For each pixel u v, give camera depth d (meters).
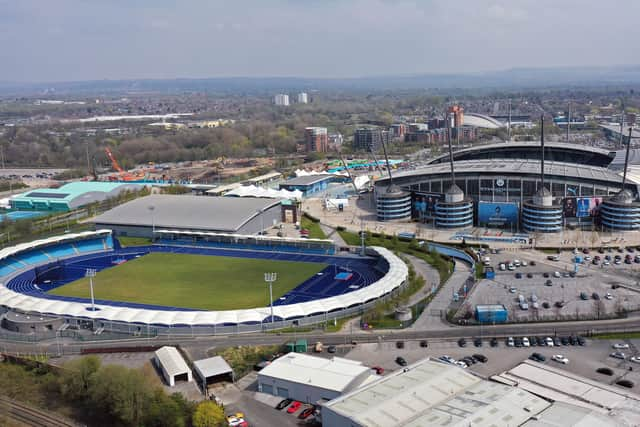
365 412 121.50
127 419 133.00
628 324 184.25
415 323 191.50
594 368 153.88
